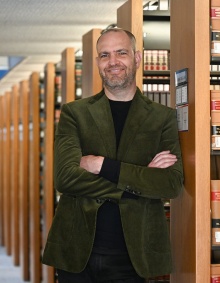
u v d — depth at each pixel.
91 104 4.20
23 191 12.04
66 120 4.18
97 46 4.21
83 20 8.10
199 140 4.29
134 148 4.13
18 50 11.05
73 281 4.10
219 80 5.94
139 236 4.07
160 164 4.09
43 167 9.88
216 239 4.36
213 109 4.33
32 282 10.87
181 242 4.58
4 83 16.34
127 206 4.06
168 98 6.10
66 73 8.48
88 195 4.02
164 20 6.18
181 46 4.57
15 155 13.89
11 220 15.36
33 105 10.78
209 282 4.33
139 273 4.04
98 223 4.05
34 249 10.69
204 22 4.29
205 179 4.30
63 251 4.10
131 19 5.68
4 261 14.34
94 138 4.14
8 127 15.55
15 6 7.20
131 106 4.18
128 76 4.13
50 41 9.95
